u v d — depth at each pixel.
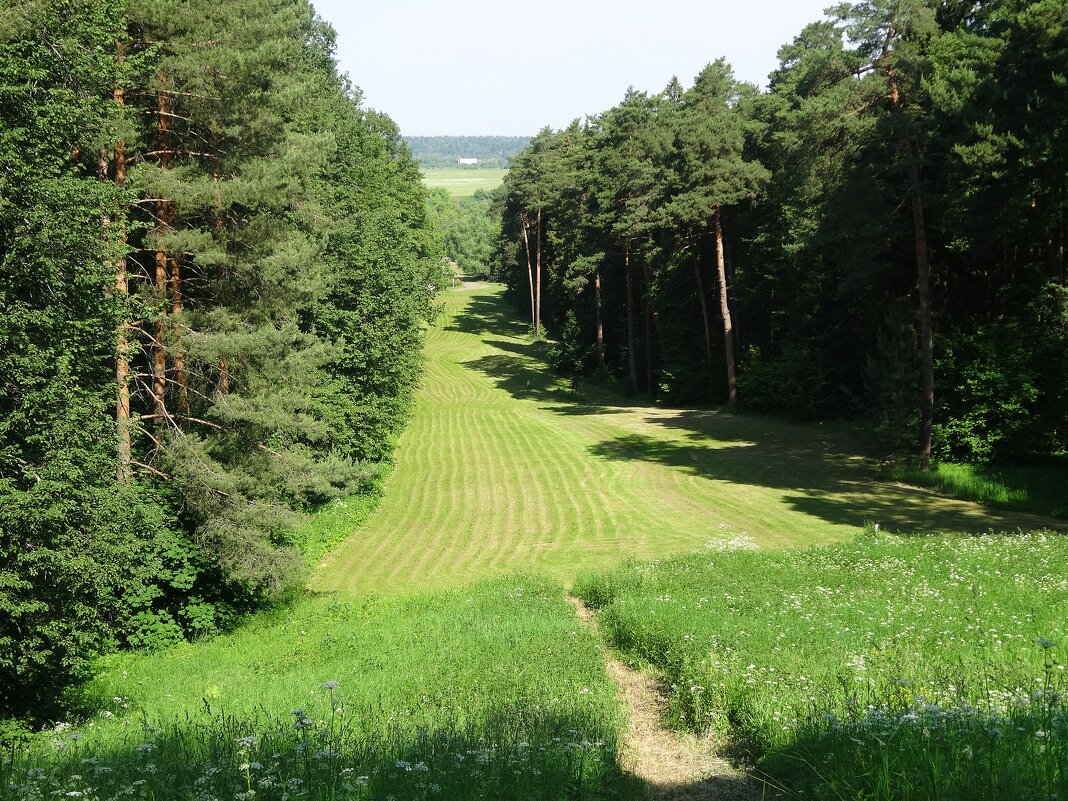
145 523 16.06
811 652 11.42
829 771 6.39
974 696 7.91
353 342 35.09
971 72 29.89
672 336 62.97
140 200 19.50
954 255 37.25
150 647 19.34
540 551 28.48
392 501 37.84
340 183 40.03
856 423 47.88
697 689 10.59
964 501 31.05
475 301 125.81
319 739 7.55
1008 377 32.50
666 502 34.84
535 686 11.57
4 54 12.57
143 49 19.78
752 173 50.94
